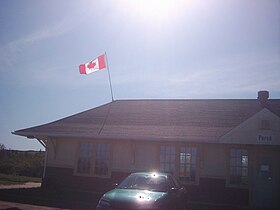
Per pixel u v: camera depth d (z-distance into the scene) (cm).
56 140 1880
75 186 1811
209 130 1650
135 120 1864
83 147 1836
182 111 1923
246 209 1475
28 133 1831
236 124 1698
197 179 1625
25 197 1530
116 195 991
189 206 1466
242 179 1584
